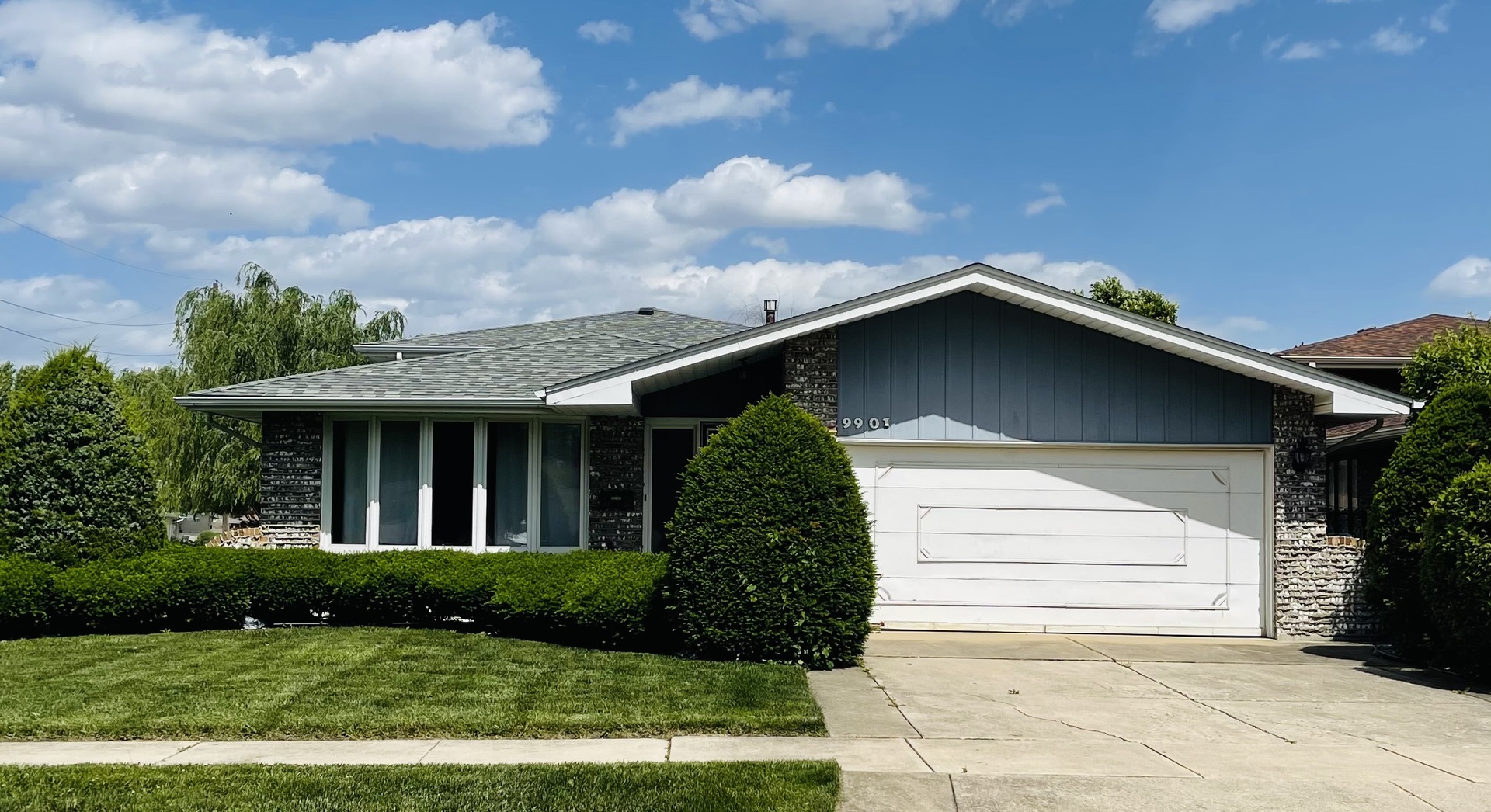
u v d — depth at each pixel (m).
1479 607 10.16
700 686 9.33
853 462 13.32
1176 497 13.40
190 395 13.91
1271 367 12.64
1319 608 13.13
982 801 6.46
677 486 14.55
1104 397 13.39
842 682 10.11
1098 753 7.61
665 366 12.60
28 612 11.98
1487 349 16.02
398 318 30.89
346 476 14.41
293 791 6.49
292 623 13.23
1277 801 6.54
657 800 6.34
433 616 13.05
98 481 13.07
